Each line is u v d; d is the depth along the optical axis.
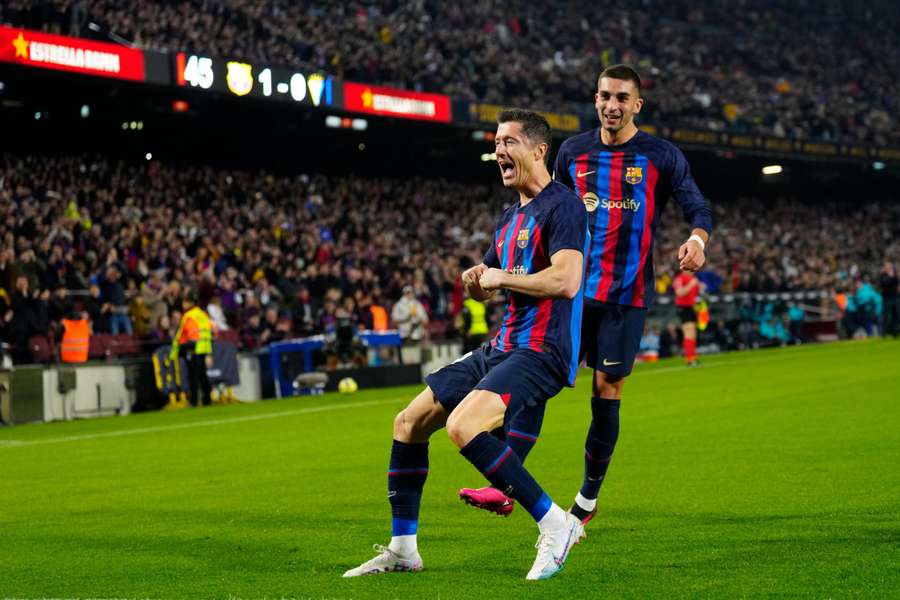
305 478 10.81
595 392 7.46
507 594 5.52
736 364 27.48
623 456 11.51
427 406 6.05
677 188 7.62
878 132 53.69
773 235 50.78
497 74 40.56
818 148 47.28
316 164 41.38
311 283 28.56
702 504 8.32
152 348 24.27
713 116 47.00
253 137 39.19
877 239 55.59
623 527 7.46
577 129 39.16
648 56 51.59
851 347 33.06
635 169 7.64
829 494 8.56
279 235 31.50
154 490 10.30
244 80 29.12
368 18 41.38
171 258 27.42
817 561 6.12
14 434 17.59
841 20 64.06
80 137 35.06
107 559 6.91
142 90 28.84
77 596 5.82
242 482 10.67
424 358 29.03
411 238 37.00
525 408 6.17
